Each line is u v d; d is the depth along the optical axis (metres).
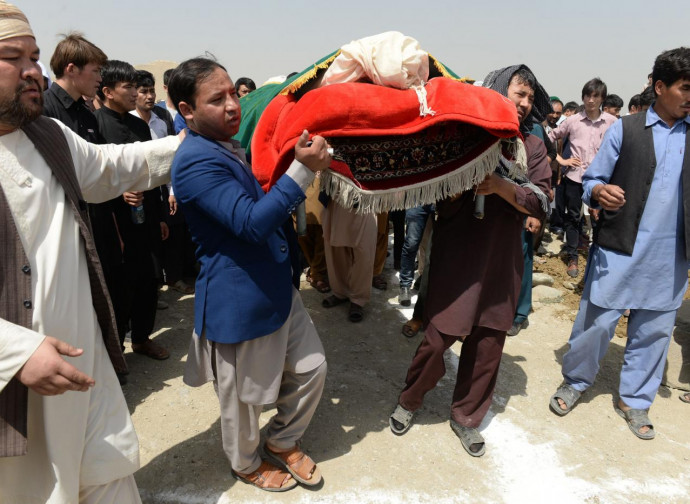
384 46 2.00
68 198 1.66
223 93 1.87
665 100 2.66
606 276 2.88
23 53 1.45
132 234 3.19
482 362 2.62
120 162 1.98
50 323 1.58
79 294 1.69
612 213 2.85
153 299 3.40
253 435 2.26
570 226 5.62
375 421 2.94
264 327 2.04
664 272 2.78
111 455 1.77
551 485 2.51
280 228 2.16
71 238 1.66
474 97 2.01
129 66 3.22
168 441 2.71
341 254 4.06
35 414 1.62
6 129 1.52
